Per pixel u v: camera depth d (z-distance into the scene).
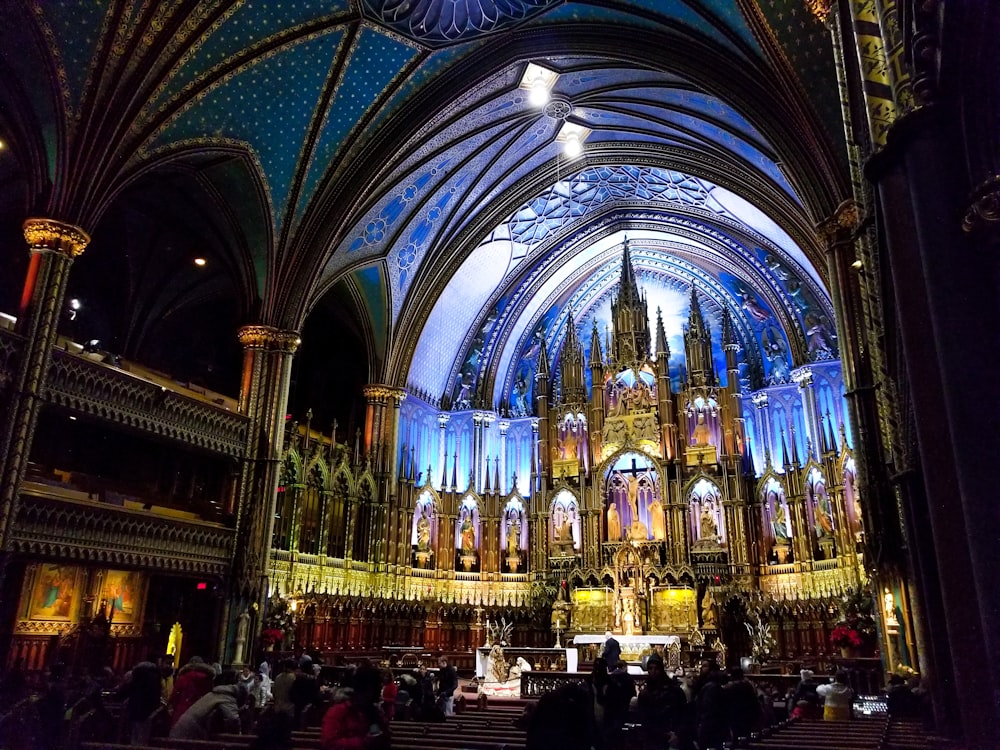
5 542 15.03
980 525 5.14
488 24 22.66
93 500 18.56
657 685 9.23
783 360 29.89
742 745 7.93
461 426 32.94
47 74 16.70
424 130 24.59
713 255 31.84
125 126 18.09
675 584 27.66
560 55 23.28
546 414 32.84
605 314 35.78
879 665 18.94
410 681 12.86
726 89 20.44
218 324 30.72
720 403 30.20
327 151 23.69
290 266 24.09
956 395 5.43
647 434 30.84
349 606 25.64
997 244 5.43
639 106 26.17
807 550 26.36
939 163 5.84
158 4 17.42
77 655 20.11
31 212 17.23
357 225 26.09
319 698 10.54
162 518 19.36
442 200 28.66
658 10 20.64
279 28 19.98
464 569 30.48
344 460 26.84
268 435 22.84
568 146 28.84
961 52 5.43
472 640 29.00
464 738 8.87
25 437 15.69
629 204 32.53
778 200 24.62
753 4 17.47
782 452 28.88
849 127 10.97
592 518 30.17
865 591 21.97
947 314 5.59
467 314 33.53
